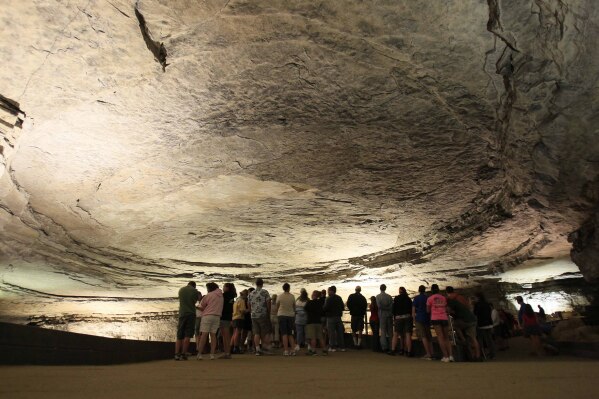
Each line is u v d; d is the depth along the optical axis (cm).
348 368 647
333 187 1097
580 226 1019
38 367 557
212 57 667
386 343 1094
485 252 1428
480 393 373
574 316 1516
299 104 780
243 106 780
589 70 619
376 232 1395
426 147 907
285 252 1581
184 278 1722
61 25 591
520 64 650
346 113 802
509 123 779
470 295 1764
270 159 966
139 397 352
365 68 695
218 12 586
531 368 605
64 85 695
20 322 2141
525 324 1077
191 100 757
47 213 1133
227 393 380
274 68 693
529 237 1270
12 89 686
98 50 634
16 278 1584
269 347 1060
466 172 1008
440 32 622
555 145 771
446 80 713
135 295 1933
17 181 962
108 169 961
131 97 738
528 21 584
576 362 719
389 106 781
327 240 1469
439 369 618
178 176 1020
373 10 589
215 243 1466
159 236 1374
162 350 916
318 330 1029
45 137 826
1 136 731
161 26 604
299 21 606
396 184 1075
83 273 1572
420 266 1591
